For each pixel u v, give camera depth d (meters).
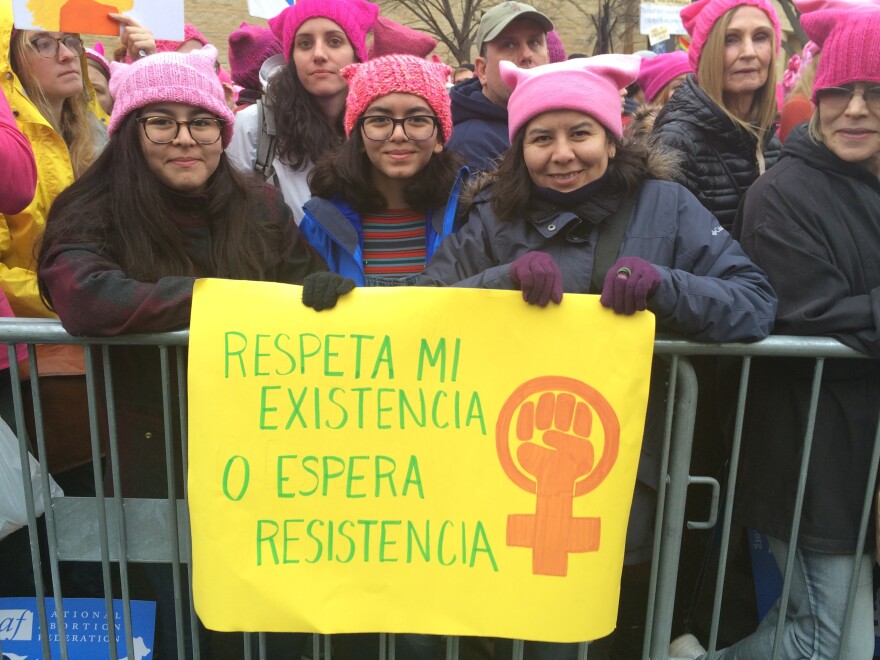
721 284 1.96
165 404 1.99
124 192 2.03
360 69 2.41
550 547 1.97
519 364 1.94
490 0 13.61
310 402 1.93
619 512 1.98
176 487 2.20
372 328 1.93
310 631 1.97
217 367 1.91
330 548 1.96
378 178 2.49
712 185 2.99
